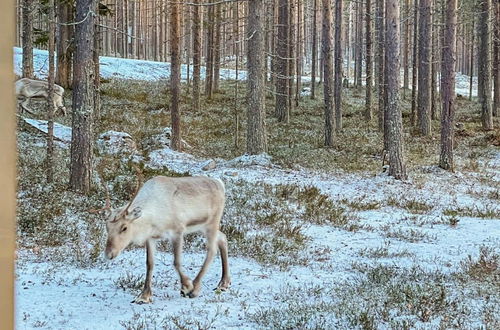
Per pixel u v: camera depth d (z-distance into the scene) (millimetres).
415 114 31641
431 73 33531
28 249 9000
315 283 8078
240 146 23344
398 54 18266
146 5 63188
